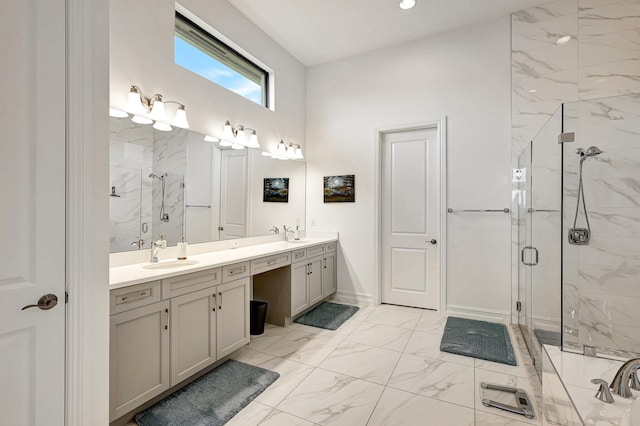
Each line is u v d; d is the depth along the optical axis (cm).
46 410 120
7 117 110
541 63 294
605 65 273
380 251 375
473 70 324
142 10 220
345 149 392
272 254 277
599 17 275
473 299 324
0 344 109
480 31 321
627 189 203
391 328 302
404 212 367
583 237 195
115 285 153
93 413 135
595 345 194
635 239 201
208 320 211
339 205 396
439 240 337
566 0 285
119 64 206
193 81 261
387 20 317
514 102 304
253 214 329
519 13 302
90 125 132
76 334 128
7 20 109
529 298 252
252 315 288
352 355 247
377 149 373
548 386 165
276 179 362
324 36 347
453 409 180
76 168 127
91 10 133
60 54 123
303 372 221
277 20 319
